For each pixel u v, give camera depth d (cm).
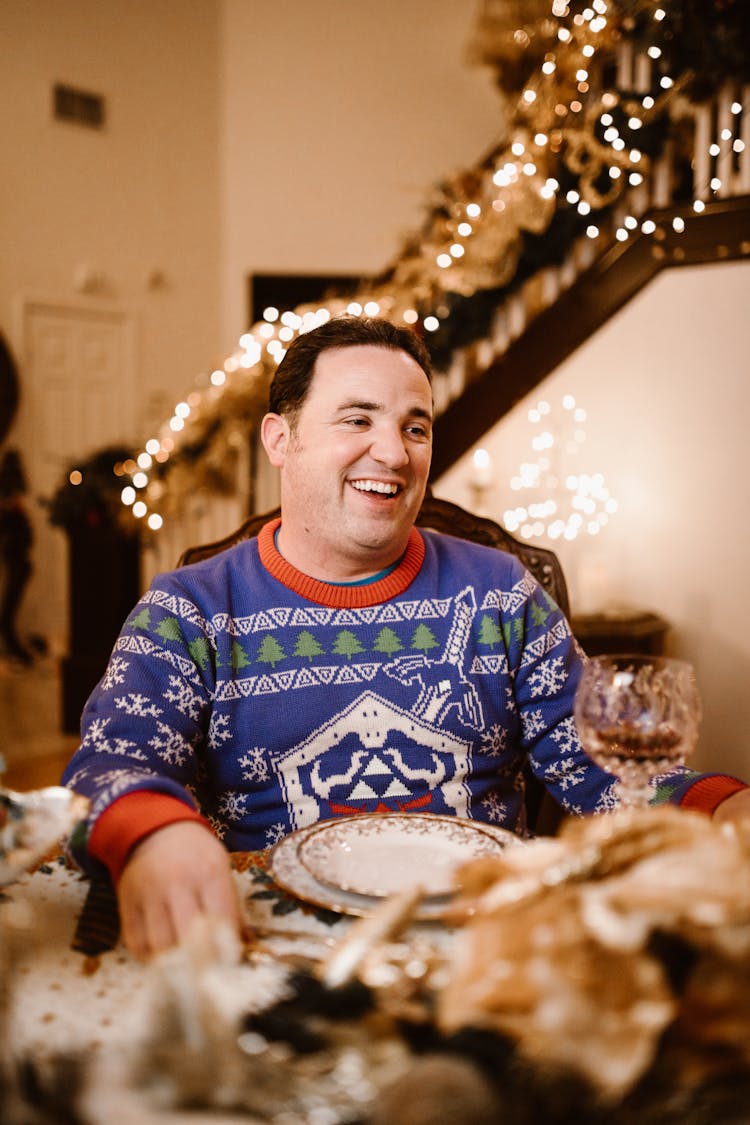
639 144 336
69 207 713
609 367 361
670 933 47
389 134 737
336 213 749
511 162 373
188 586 133
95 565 495
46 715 530
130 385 751
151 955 70
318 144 748
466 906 71
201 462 457
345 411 127
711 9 321
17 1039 59
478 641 136
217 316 787
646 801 97
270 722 128
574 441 371
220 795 130
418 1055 47
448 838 92
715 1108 46
